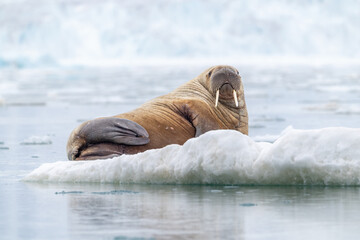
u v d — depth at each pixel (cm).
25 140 5250
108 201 2416
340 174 2588
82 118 8275
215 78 3875
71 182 3041
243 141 2755
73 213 2175
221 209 2197
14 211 2239
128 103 11194
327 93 13100
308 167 2588
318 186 2639
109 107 10325
